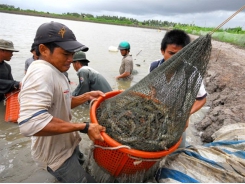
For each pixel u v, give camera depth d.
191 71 2.22
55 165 2.59
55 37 2.11
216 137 3.71
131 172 2.46
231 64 11.01
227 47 20.23
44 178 3.08
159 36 39.75
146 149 2.19
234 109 5.00
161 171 2.74
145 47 19.20
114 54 12.68
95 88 5.21
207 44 2.18
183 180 2.51
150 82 2.35
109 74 8.55
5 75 5.29
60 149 2.59
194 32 42.88
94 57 11.41
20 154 3.54
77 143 2.83
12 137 4.01
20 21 31.58
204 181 2.50
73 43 2.17
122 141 2.22
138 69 10.10
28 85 2.02
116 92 2.99
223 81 7.82
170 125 2.26
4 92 5.06
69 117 2.63
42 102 2.02
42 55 2.21
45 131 2.03
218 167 2.66
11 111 4.56
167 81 2.29
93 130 2.18
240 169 2.62
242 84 7.26
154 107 2.29
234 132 3.45
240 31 35.03
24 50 10.59
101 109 2.64
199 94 2.94
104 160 2.48
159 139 2.20
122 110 2.38
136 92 2.40
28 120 1.96
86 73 5.15
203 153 2.88
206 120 4.98
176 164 2.74
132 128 2.24
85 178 2.72
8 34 15.45
